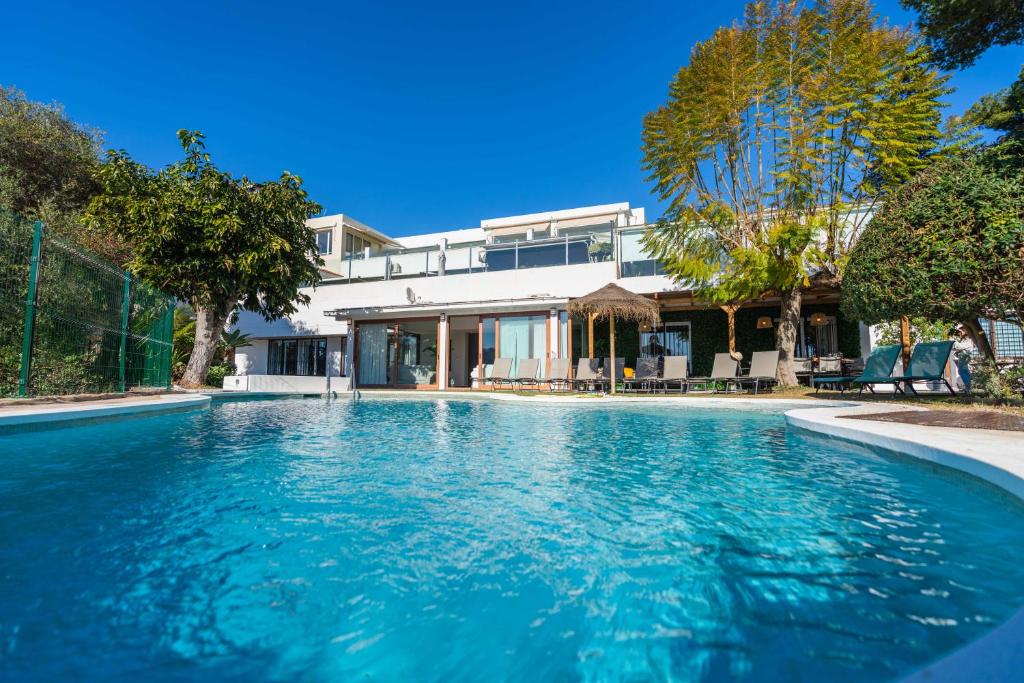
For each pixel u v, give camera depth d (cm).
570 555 231
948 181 675
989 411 570
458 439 594
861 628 162
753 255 1184
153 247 1258
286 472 407
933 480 369
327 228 2789
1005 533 255
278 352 2147
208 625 168
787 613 174
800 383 1454
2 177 1332
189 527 268
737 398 1063
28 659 146
